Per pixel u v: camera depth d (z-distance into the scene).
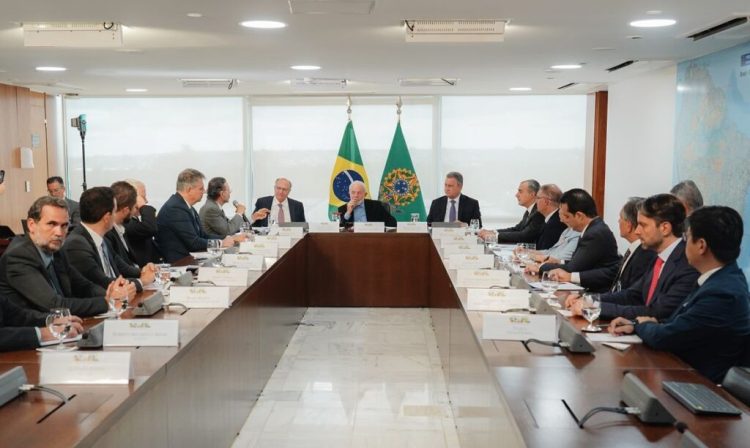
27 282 2.91
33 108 8.66
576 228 4.49
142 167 9.82
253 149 9.83
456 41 4.33
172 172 9.81
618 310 2.95
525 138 9.66
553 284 3.71
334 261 6.57
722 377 2.52
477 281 3.82
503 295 3.23
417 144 9.72
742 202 5.11
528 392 2.02
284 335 5.11
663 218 3.05
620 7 3.84
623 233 3.78
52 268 3.18
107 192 3.75
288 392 4.21
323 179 9.83
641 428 1.73
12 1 3.69
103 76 7.21
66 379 2.05
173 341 2.48
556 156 9.66
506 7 3.85
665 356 2.41
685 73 6.11
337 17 4.12
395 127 9.71
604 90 8.84
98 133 9.75
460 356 3.41
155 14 4.05
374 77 7.39
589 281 4.07
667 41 5.03
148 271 3.66
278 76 7.26
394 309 6.55
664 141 6.66
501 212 9.77
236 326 3.42
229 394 3.27
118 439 1.86
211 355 2.89
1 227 7.32
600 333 2.72
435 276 5.60
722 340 2.50
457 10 3.92
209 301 3.20
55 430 1.69
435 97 9.62
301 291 6.16
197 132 9.77
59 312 2.45
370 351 5.12
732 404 1.91
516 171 9.70
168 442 2.30
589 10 3.92
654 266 3.22
